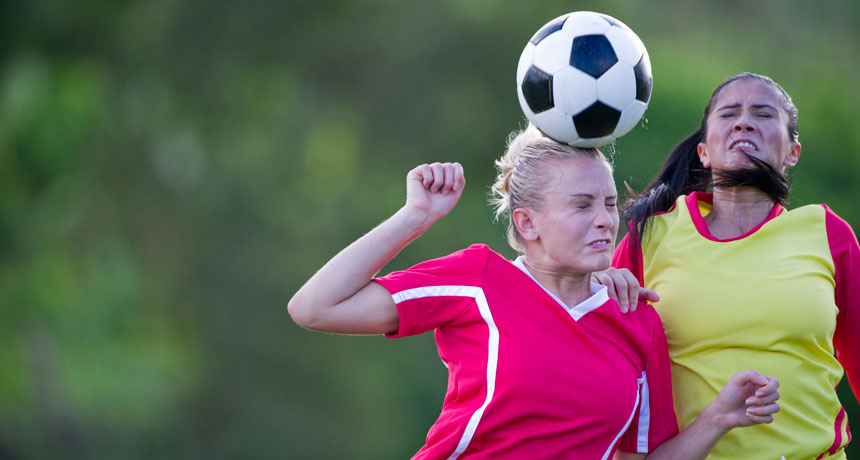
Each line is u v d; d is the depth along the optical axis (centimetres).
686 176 1505
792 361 1351
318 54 7094
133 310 6919
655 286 1436
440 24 7106
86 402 6681
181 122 7100
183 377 6750
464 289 1288
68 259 6881
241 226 6981
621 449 1321
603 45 1307
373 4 7088
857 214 5841
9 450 6338
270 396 6619
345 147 7350
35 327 6681
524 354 1252
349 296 1262
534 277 1312
